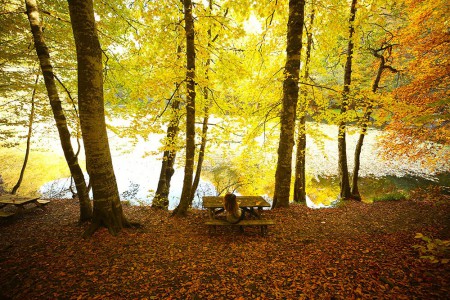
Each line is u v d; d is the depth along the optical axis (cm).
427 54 923
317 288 328
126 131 795
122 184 1503
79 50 449
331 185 1537
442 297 284
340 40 1059
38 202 741
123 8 779
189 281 355
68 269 376
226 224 506
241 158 1250
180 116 832
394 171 1683
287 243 487
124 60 829
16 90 861
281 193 729
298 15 647
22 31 745
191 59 615
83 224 571
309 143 2573
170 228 582
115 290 330
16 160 1739
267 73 978
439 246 332
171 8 646
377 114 970
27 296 309
